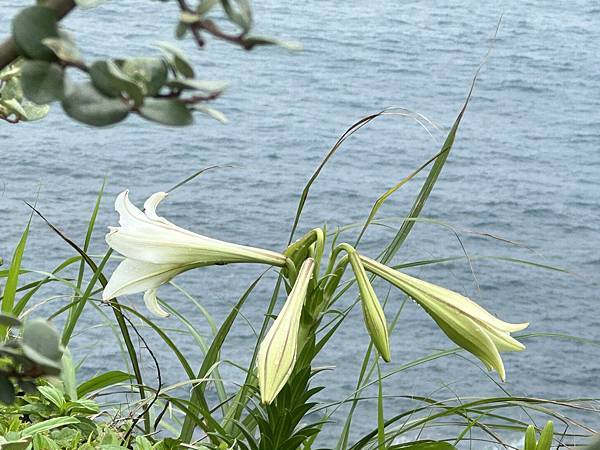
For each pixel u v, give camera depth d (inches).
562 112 893.8
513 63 1021.8
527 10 1230.3
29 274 472.4
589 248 620.1
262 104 834.2
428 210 658.8
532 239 625.9
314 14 1121.4
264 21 1091.3
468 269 557.3
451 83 948.0
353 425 362.9
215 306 480.7
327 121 814.5
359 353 424.8
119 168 646.5
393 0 1224.8
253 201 652.1
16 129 676.7
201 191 653.3
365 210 651.5
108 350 354.6
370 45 1034.1
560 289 553.6
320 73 940.0
